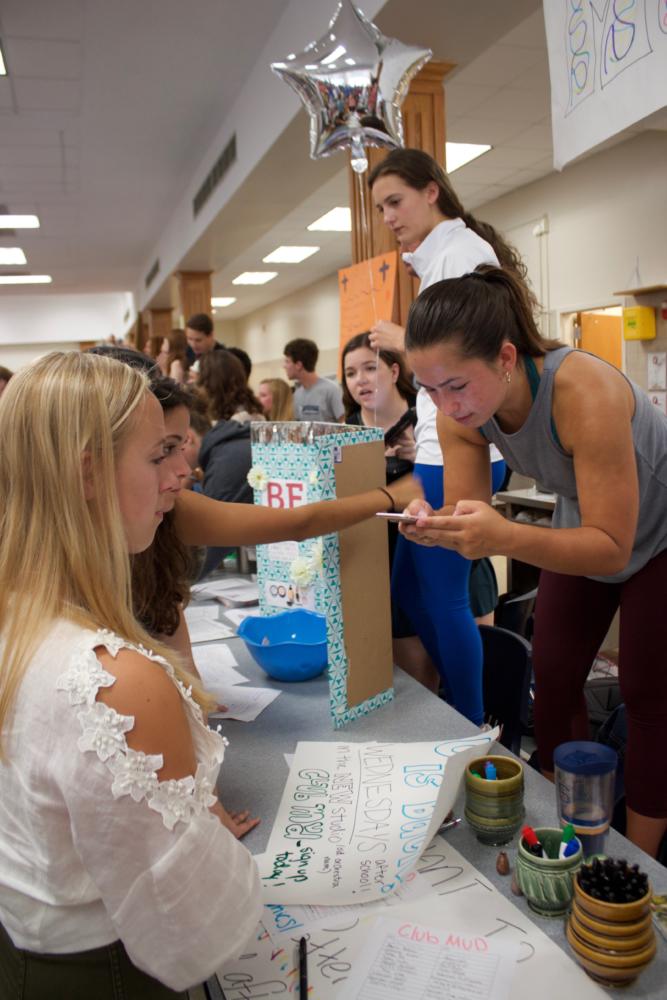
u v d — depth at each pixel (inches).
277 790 42.4
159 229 367.9
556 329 273.1
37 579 27.4
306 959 29.9
